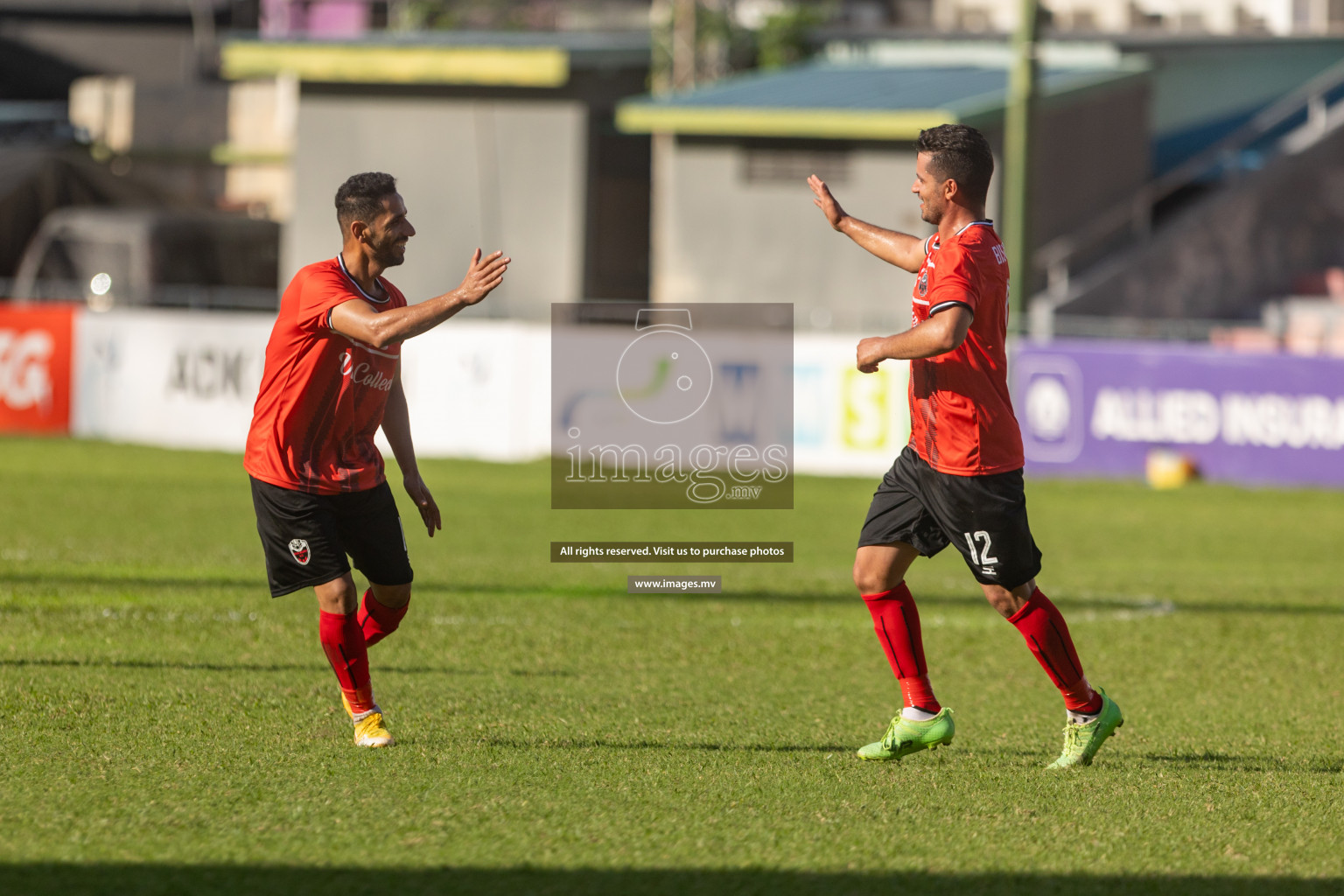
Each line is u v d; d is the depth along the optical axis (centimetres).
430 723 2077
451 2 13512
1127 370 6362
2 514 4569
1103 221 9844
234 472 5919
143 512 4741
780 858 1484
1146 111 10538
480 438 6575
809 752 1969
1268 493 6088
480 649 2722
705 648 2820
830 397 6316
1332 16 11444
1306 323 8931
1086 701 1902
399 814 1597
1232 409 6288
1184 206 10512
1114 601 3559
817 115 8712
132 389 6844
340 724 2045
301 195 9738
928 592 3703
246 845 1476
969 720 2248
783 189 8962
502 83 9538
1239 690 2553
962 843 1549
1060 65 10862
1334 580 4062
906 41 11838
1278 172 9806
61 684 2233
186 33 13962
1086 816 1661
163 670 2384
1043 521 5316
